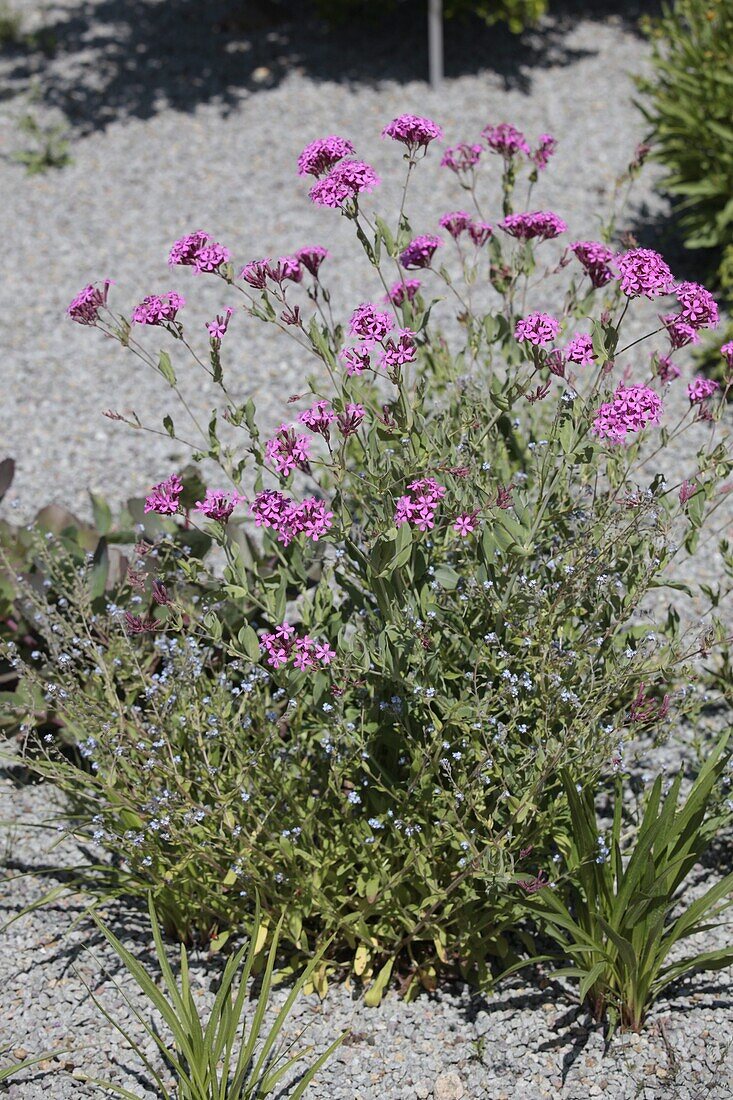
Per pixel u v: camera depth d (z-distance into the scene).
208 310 6.41
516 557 2.82
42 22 10.46
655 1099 2.71
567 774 2.67
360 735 2.86
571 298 3.36
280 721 2.82
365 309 2.64
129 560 3.84
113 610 3.22
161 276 6.75
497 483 3.08
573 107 8.38
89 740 3.02
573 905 3.16
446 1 8.91
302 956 3.09
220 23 10.02
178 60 9.47
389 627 2.68
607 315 2.85
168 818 2.81
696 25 6.61
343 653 2.82
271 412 5.51
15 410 5.71
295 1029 2.93
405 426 2.75
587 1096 2.72
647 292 2.62
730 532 4.62
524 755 2.83
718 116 6.28
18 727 3.62
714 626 2.99
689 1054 2.81
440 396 3.83
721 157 6.25
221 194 7.57
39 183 7.92
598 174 7.48
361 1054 2.86
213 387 5.75
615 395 2.60
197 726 2.87
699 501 2.87
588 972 2.68
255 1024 2.60
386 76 8.98
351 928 2.92
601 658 3.01
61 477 5.19
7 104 8.99
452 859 2.96
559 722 2.97
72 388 5.85
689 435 5.14
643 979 2.79
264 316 2.78
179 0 10.57
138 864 2.93
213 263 2.73
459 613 2.95
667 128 6.54
